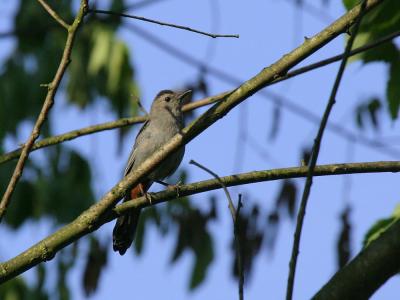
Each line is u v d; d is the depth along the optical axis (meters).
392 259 5.65
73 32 7.21
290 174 7.57
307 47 7.03
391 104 8.51
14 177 7.21
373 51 8.35
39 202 14.91
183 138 7.38
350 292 5.64
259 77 7.15
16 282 13.91
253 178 7.57
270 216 10.14
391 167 7.56
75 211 14.96
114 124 9.74
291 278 5.35
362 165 7.54
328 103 5.77
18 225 14.96
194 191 7.62
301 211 5.55
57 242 7.11
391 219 7.44
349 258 8.53
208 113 7.30
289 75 8.36
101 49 14.10
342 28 6.97
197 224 12.15
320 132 5.73
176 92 12.06
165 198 7.64
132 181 7.42
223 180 7.59
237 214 6.03
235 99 7.21
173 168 11.15
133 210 7.58
